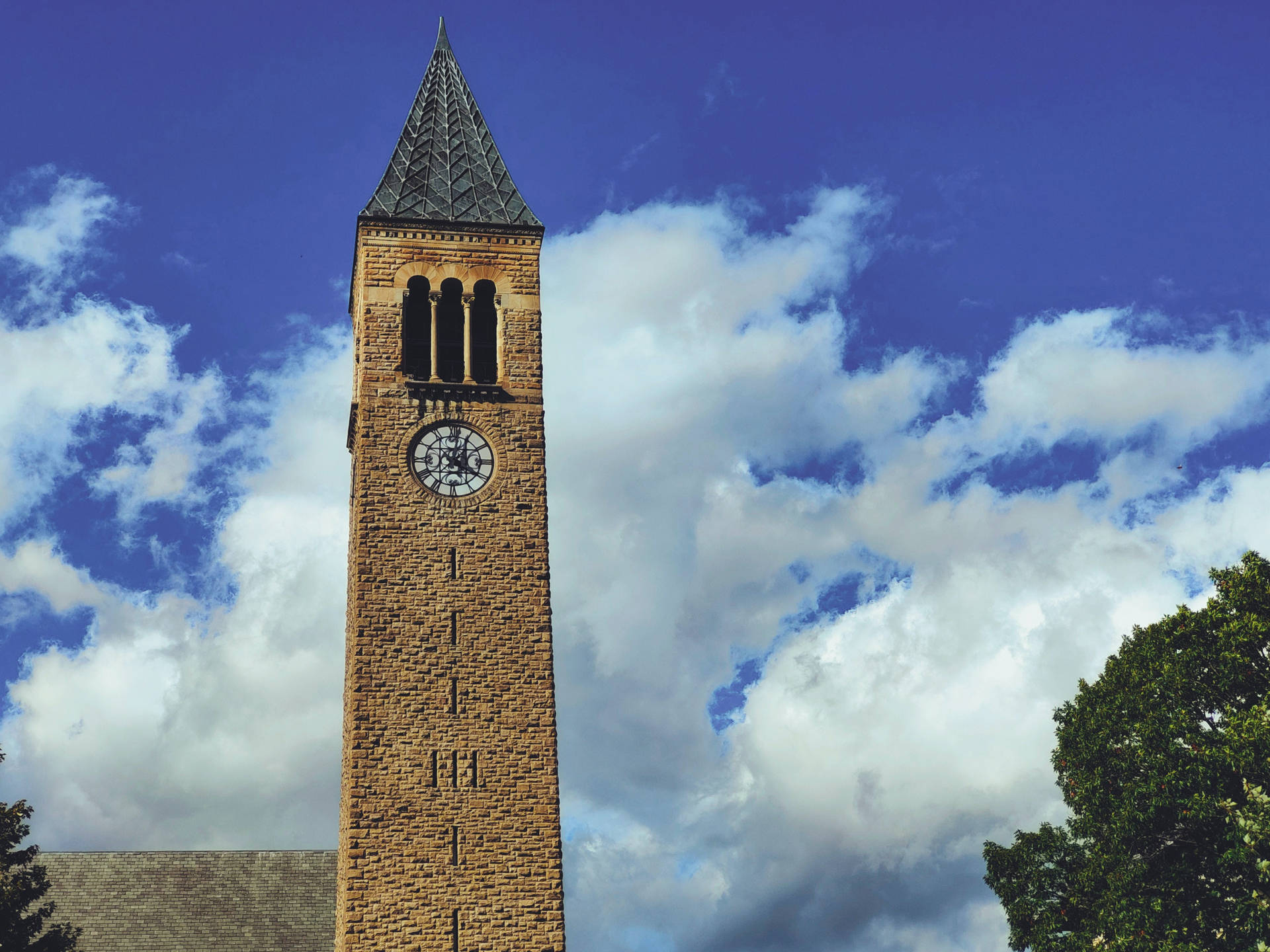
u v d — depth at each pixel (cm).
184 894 8556
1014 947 6488
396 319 7444
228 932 8375
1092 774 6338
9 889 6109
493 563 7025
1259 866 5469
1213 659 6162
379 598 6881
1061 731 6650
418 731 6688
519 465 7231
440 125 8175
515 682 6831
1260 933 5497
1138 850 6069
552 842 6606
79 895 8444
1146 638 6481
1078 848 6500
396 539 7000
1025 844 6556
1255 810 5544
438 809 6581
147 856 8738
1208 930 5800
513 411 7331
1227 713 6069
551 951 6456
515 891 6519
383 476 7100
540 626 6944
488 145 8150
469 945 6419
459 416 7275
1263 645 6041
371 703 6706
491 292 7669
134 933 8281
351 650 6938
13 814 6331
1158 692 6231
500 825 6600
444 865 6512
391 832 6525
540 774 6700
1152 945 5644
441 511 7081
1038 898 6469
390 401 7244
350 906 6406
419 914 6431
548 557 7075
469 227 7681
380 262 7550
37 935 7969
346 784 6806
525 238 7731
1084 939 6134
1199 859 5981
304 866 8838
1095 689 6588
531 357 7475
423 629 6862
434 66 8488
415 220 7631
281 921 8494
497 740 6725
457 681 6794
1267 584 6138
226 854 8825
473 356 7550
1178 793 5853
